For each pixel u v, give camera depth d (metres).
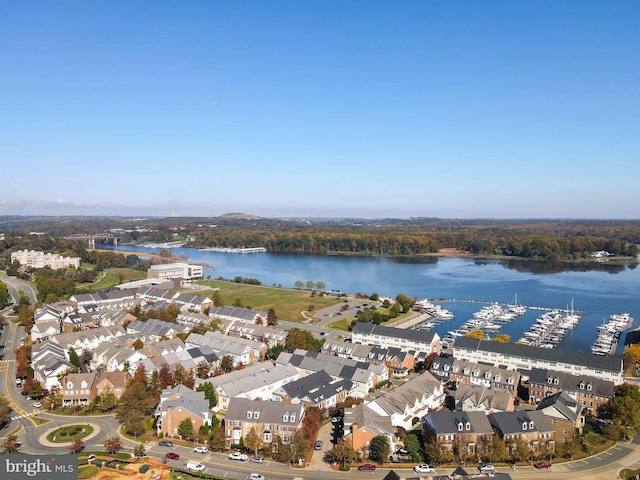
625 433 124.75
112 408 139.12
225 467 106.75
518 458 111.06
